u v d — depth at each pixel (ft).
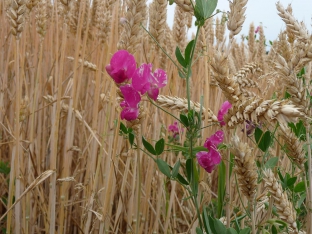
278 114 1.01
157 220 2.04
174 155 2.51
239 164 1.16
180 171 2.24
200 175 1.49
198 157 1.36
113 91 1.83
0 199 2.24
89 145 2.27
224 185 1.45
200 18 1.25
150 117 2.29
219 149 1.37
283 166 1.93
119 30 2.24
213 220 1.29
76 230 2.37
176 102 1.39
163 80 1.31
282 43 1.48
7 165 2.48
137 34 1.54
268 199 1.57
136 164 1.92
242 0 1.43
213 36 2.97
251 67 1.74
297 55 1.38
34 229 2.25
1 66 2.76
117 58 1.32
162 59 2.18
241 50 3.71
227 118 1.15
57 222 2.24
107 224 1.90
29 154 2.04
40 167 2.29
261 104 1.05
